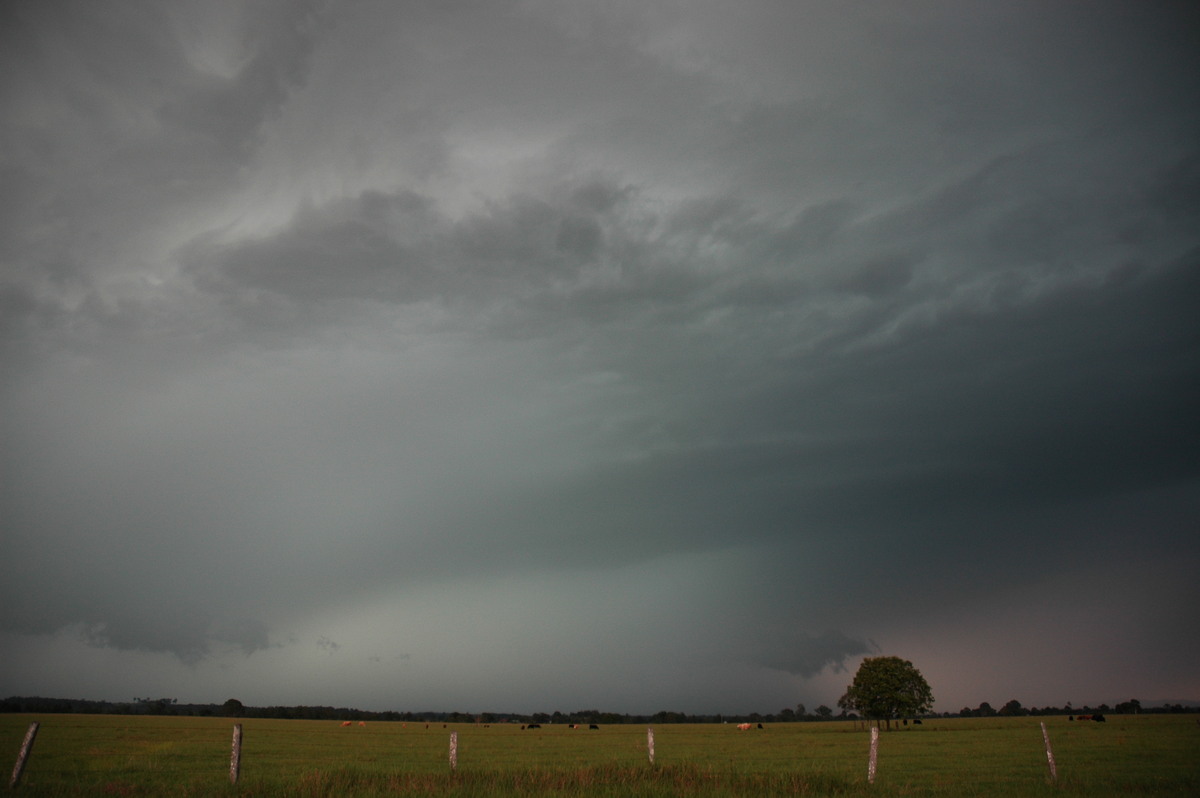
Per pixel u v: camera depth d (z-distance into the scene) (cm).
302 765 4234
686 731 11888
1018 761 4362
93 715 17475
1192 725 8850
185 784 2492
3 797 1892
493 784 2162
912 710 11162
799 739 8131
